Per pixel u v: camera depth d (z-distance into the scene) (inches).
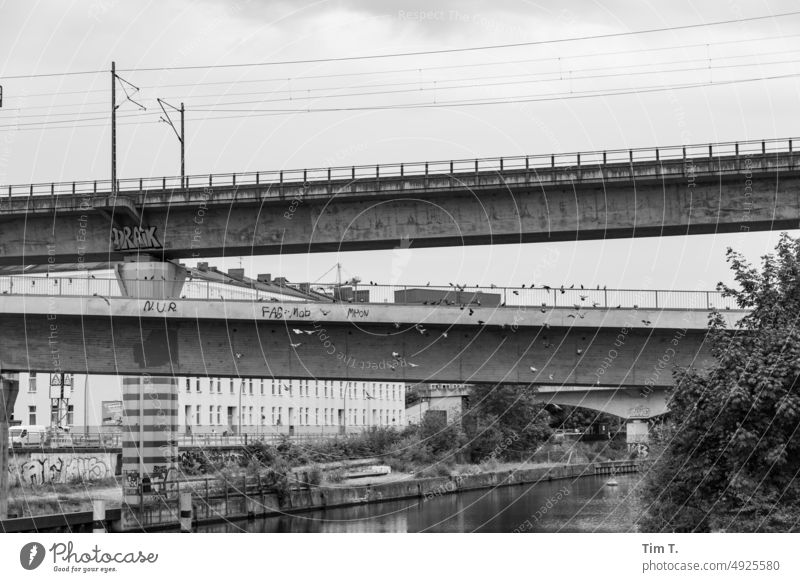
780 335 1473.9
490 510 3563.0
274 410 4889.3
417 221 2549.2
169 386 2701.8
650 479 1964.8
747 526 1418.6
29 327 2251.5
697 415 1502.2
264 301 2151.8
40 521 2488.9
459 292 2249.0
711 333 1574.8
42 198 2669.8
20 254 2723.9
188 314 2171.5
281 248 2615.7
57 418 4104.3
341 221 2578.7
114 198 2605.8
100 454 3307.1
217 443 4087.1
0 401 2440.9
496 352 2114.9
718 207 2452.0
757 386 1429.6
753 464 1455.5
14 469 3016.7
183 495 2719.0
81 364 2239.2
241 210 2625.5
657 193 2471.7
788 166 2400.3
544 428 5157.5
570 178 2464.3
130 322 2212.1
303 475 3740.2
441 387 5201.8
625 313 2031.3
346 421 5364.2
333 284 2235.5
